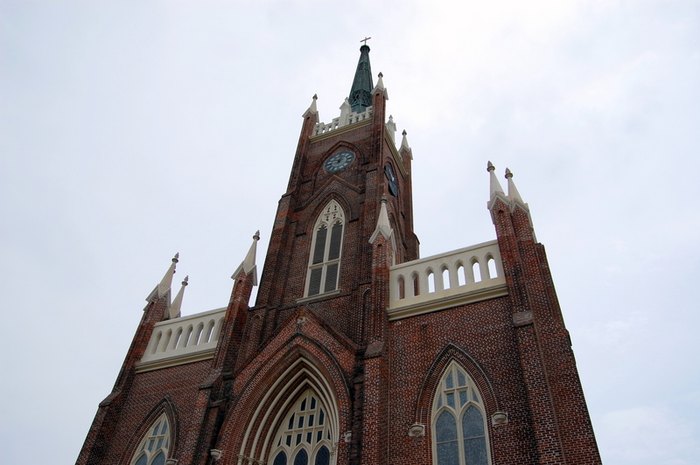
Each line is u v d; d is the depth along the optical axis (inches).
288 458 989.2
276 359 1071.0
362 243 1258.6
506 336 901.8
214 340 1221.7
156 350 1284.4
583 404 756.6
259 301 1253.7
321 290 1256.2
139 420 1146.0
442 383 909.2
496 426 804.6
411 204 1745.8
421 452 834.2
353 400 940.0
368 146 1583.4
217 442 991.0
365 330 1045.2
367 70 2335.1
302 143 1712.6
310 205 1492.4
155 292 1398.9
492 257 1038.4
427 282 1070.4
